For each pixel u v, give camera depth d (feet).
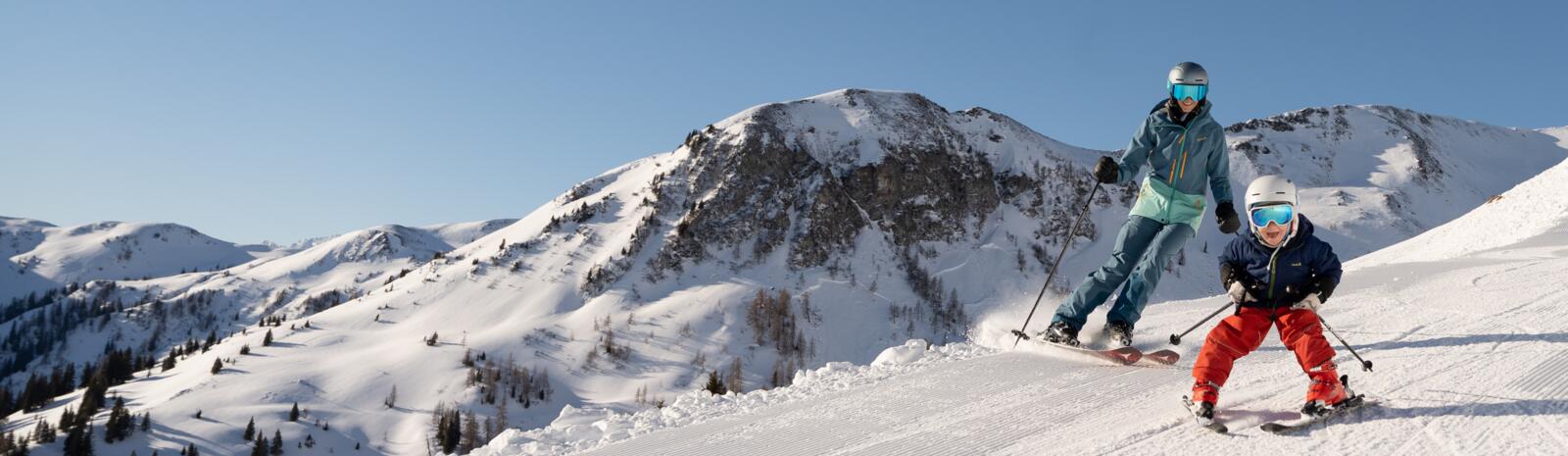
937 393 16.40
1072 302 18.48
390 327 567.59
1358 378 14.15
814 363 509.35
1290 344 11.89
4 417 499.92
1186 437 11.34
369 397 448.24
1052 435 12.50
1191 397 12.71
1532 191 79.20
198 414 419.33
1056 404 14.39
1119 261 17.97
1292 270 11.72
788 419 16.06
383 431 418.72
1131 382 15.39
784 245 633.61
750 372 489.26
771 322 533.96
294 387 456.86
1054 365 17.65
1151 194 17.81
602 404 447.42
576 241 648.79
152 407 433.07
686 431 16.35
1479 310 19.89
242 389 454.81
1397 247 102.63
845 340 540.11
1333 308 22.75
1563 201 70.13
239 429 405.18
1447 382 12.80
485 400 441.68
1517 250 43.37
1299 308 11.61
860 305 580.30
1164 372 15.96
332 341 541.75
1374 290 25.17
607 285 584.81
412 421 425.69
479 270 627.46
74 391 561.02
